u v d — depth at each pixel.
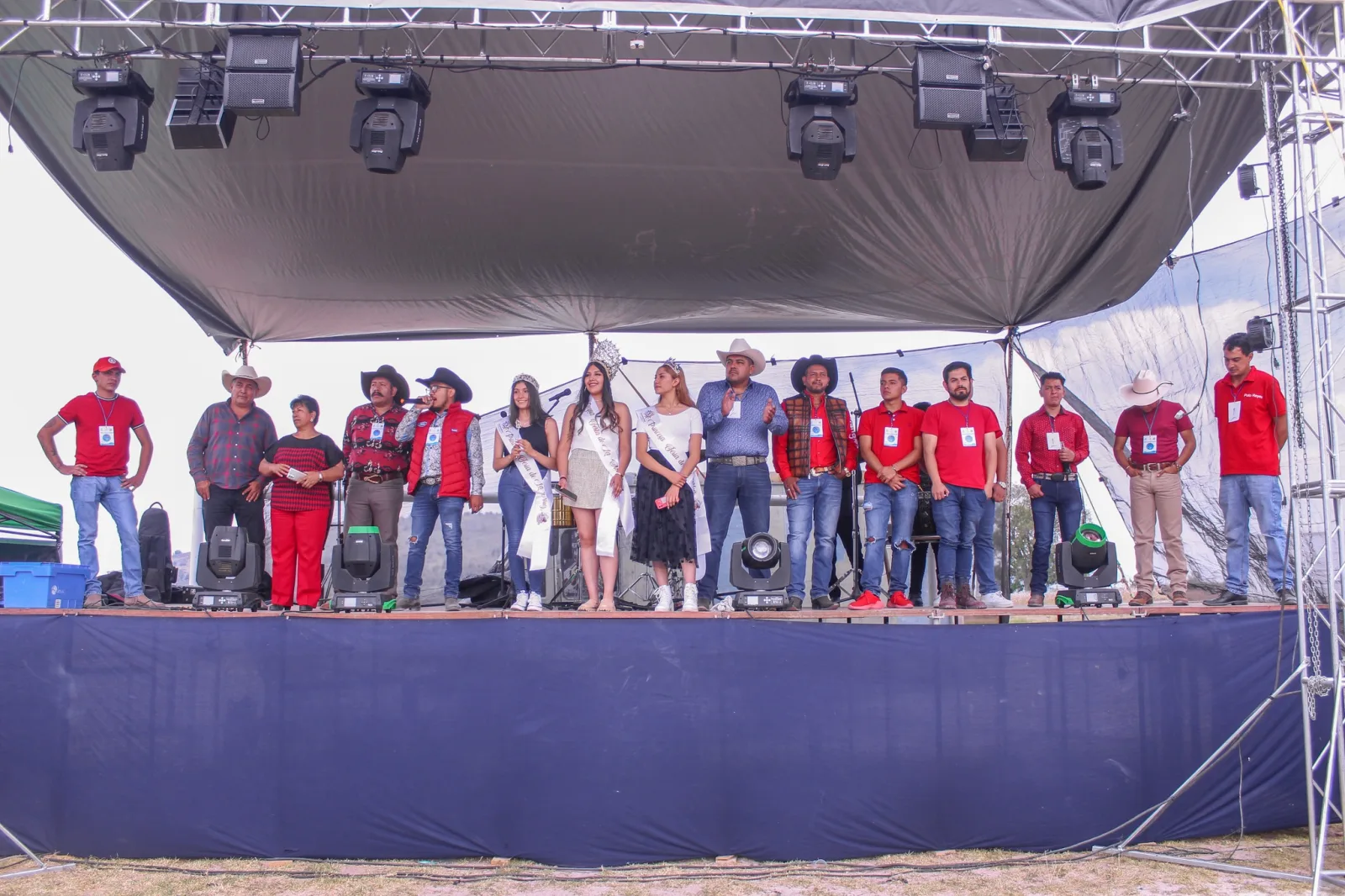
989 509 6.56
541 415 6.61
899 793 5.33
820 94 5.58
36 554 8.39
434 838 5.30
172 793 5.35
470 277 8.37
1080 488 6.94
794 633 5.41
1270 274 7.42
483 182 7.06
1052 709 5.43
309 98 6.35
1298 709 5.59
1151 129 6.54
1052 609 5.67
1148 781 5.43
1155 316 8.23
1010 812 5.36
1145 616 5.66
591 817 5.26
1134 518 6.67
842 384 9.84
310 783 5.34
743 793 5.30
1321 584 6.84
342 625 5.44
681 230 7.65
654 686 5.35
